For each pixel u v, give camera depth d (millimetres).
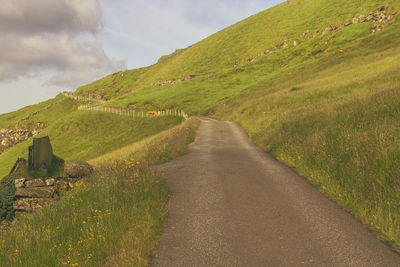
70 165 9305
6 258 4004
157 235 4348
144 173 7504
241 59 97938
